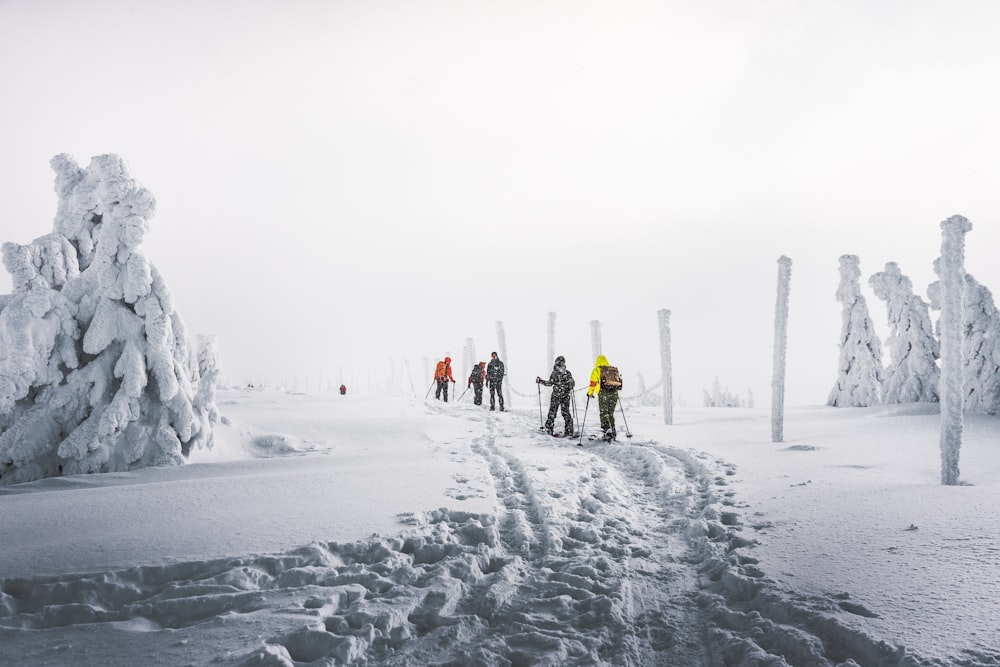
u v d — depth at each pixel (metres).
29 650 3.15
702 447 9.43
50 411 8.48
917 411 14.20
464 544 4.91
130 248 9.15
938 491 5.61
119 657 3.05
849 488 6.09
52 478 7.61
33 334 8.49
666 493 6.85
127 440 8.66
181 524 5.11
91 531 4.93
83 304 9.06
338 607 3.68
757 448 9.23
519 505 6.16
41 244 9.19
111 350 9.05
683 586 4.18
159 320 9.16
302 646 3.16
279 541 4.66
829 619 3.16
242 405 17.12
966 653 2.70
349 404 19.00
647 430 12.27
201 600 3.63
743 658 3.09
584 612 3.72
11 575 3.98
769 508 5.54
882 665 2.79
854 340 18.28
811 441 9.85
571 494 6.50
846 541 4.41
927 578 3.58
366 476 7.09
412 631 3.48
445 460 8.44
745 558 4.28
